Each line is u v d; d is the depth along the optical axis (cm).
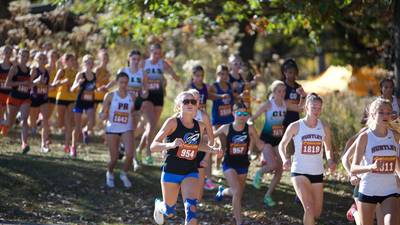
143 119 2462
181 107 1321
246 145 1692
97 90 2388
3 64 2358
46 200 1842
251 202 1938
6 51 2355
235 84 2111
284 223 1797
